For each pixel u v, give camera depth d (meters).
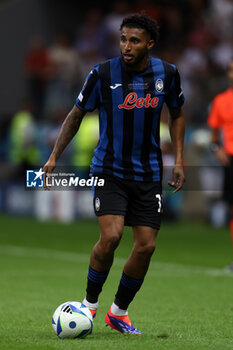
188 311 22.97
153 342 16.95
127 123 17.94
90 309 18.27
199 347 16.45
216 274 33.00
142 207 17.94
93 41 69.62
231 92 34.53
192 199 57.72
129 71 17.89
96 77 17.92
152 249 17.86
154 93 18.00
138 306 24.11
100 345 16.36
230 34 67.81
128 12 70.75
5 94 74.94
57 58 70.31
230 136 33.97
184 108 62.28
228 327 19.86
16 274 32.84
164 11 69.88
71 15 76.12
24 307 23.59
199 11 70.81
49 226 56.75
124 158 17.95
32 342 16.86
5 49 74.81
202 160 57.44
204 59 64.75
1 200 67.94
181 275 32.66
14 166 68.31
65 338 17.38
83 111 18.16
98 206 17.83
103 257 17.66
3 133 74.38
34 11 74.75
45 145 64.25
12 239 48.47
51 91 70.69
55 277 31.92
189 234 51.16
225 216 57.19
